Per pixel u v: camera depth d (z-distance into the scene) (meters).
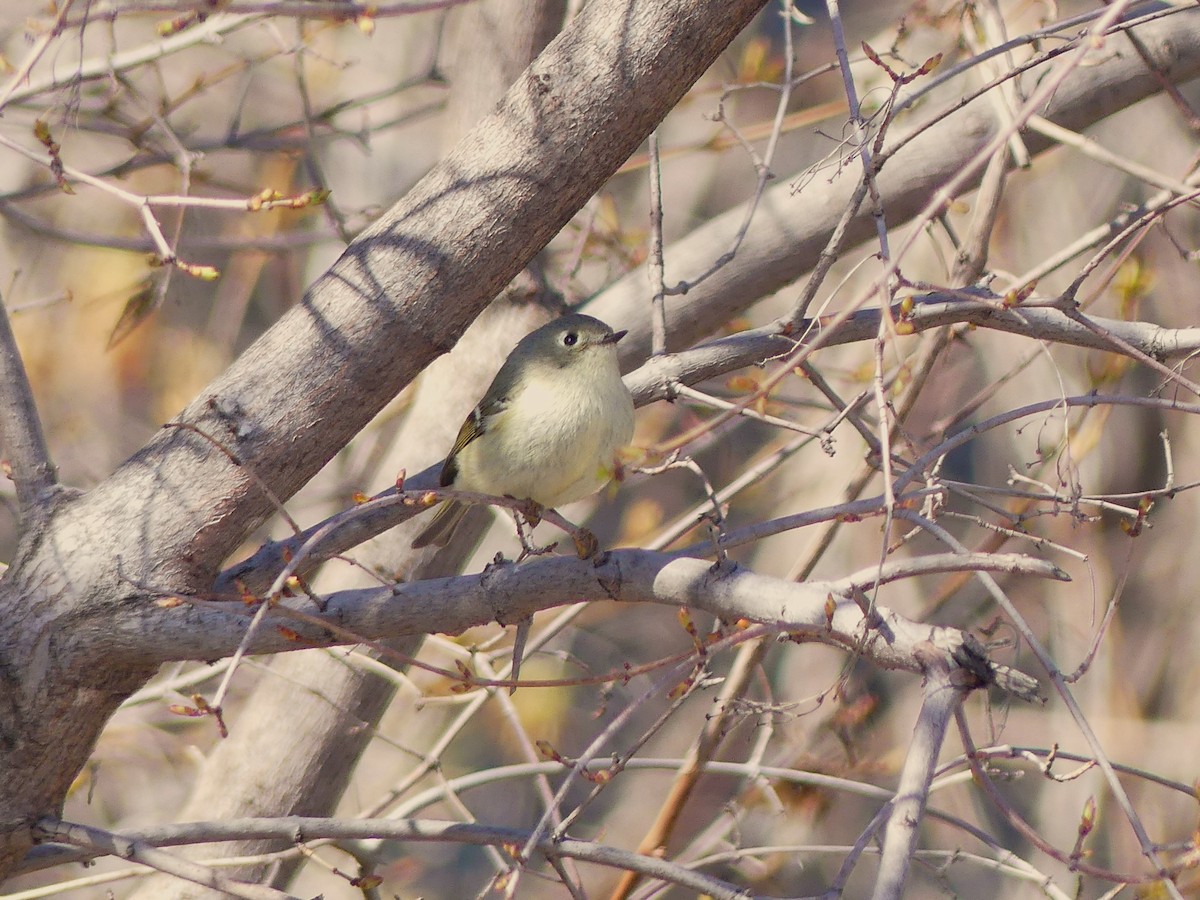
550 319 11.10
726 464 17.95
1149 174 7.76
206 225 17.50
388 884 15.48
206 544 7.14
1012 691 4.96
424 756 10.14
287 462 7.20
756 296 10.66
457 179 7.22
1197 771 15.03
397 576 10.84
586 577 6.77
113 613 7.05
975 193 14.75
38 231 12.73
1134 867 14.50
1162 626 16.19
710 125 18.11
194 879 6.93
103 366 17.50
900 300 8.23
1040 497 7.64
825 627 5.76
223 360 17.44
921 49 14.55
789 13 9.21
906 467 8.33
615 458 8.62
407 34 18.19
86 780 14.84
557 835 7.02
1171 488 7.47
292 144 14.01
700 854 11.99
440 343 7.27
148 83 17.50
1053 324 7.98
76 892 14.47
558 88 7.09
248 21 10.14
